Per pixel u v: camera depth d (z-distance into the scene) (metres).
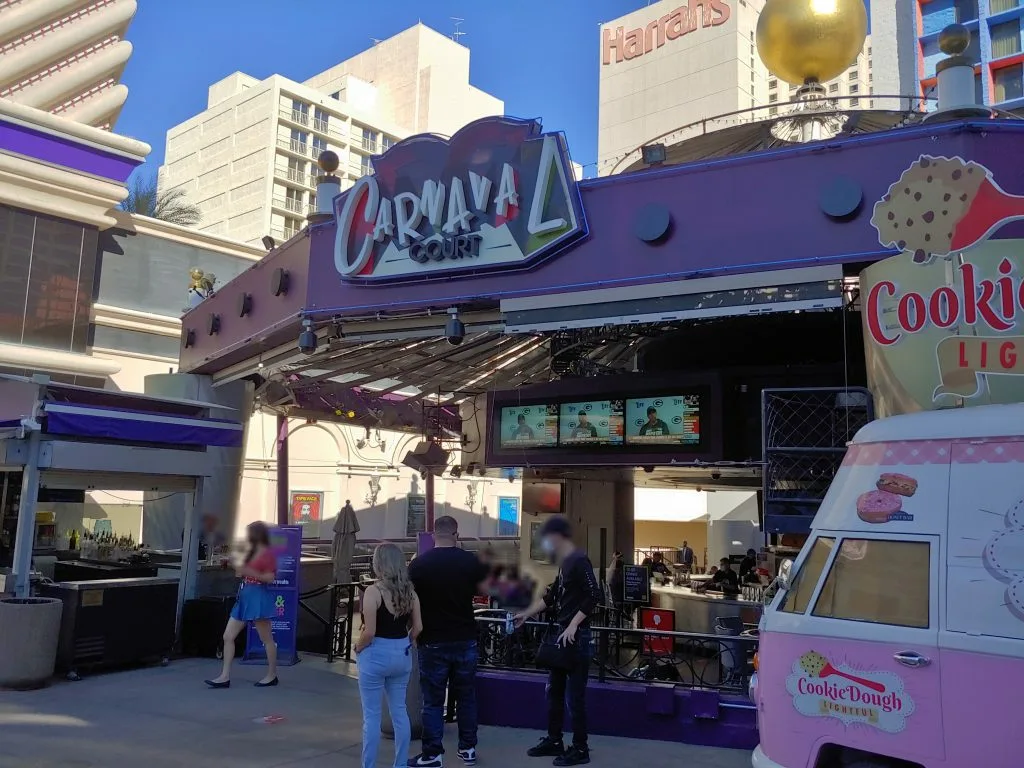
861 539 4.36
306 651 11.51
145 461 9.27
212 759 5.88
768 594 9.40
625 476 14.03
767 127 9.42
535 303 8.22
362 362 11.53
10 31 16.30
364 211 9.20
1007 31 46.44
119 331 18.20
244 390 13.99
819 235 7.09
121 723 6.76
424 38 95.00
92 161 16.92
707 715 6.41
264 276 10.94
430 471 14.80
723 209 7.50
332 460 24.77
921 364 6.41
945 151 6.72
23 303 16.23
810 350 10.98
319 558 12.86
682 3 94.69
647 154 8.22
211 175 80.94
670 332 11.27
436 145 8.84
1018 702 3.63
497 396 11.84
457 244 8.52
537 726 6.95
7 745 6.00
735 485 16.19
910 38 49.22
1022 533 3.84
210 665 9.37
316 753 6.10
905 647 3.99
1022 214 6.38
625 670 8.98
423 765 5.52
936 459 4.23
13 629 7.79
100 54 17.66
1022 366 6.11
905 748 3.92
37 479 8.50
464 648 5.73
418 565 5.75
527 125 8.36
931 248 6.55
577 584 5.95
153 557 11.36
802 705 4.34
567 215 8.02
